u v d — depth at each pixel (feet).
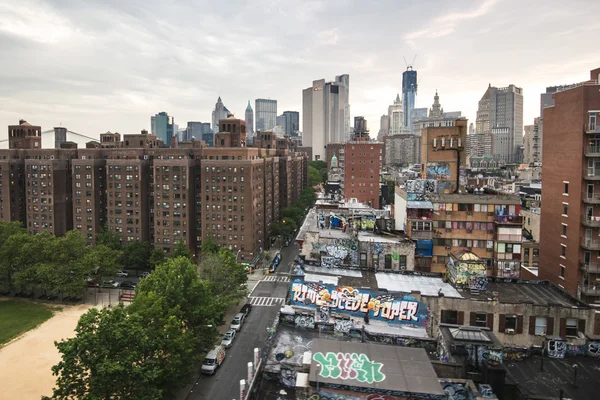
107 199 473.26
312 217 317.83
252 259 453.17
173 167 454.40
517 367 134.41
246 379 215.31
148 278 234.79
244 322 297.12
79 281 340.39
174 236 460.55
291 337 138.72
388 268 238.07
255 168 468.75
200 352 223.92
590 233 220.02
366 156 613.52
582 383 125.29
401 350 106.63
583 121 216.95
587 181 219.00
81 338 148.97
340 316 164.86
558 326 163.73
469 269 190.08
